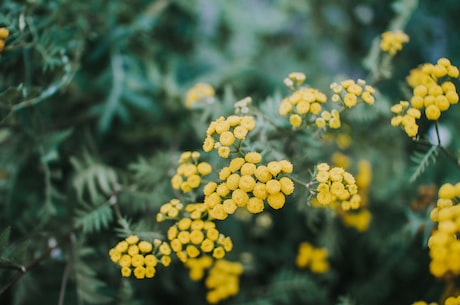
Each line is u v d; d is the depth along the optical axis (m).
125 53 0.56
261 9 0.71
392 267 0.56
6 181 0.51
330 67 0.68
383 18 0.66
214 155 0.46
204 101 0.47
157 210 0.47
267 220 0.55
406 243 0.53
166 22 0.61
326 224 0.53
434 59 0.64
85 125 0.54
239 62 0.58
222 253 0.38
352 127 0.54
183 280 0.54
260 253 0.57
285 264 0.57
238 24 0.65
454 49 0.64
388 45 0.45
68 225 0.48
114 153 0.56
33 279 0.49
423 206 0.47
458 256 0.33
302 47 0.69
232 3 0.64
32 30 0.43
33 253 0.46
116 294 0.49
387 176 0.56
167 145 0.58
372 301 0.55
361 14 0.65
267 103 0.44
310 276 0.56
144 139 0.57
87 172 0.47
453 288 0.42
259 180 0.36
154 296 0.54
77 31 0.49
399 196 0.57
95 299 0.44
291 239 0.58
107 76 0.54
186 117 0.56
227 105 0.47
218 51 0.65
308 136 0.42
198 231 0.38
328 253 0.53
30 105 0.47
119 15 0.55
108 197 0.47
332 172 0.37
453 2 0.63
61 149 0.53
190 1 0.60
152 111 0.56
